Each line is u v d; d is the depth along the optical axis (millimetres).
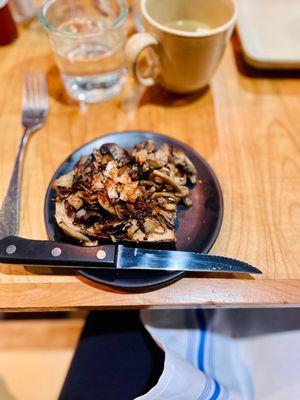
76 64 349
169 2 348
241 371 317
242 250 275
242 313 341
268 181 311
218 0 335
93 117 352
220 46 319
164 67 335
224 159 324
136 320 339
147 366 313
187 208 281
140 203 256
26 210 293
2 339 442
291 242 278
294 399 288
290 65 372
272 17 419
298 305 255
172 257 248
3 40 403
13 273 261
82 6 398
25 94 364
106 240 255
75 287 256
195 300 251
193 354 308
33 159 324
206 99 367
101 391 304
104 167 266
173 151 295
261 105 363
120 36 346
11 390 409
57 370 421
